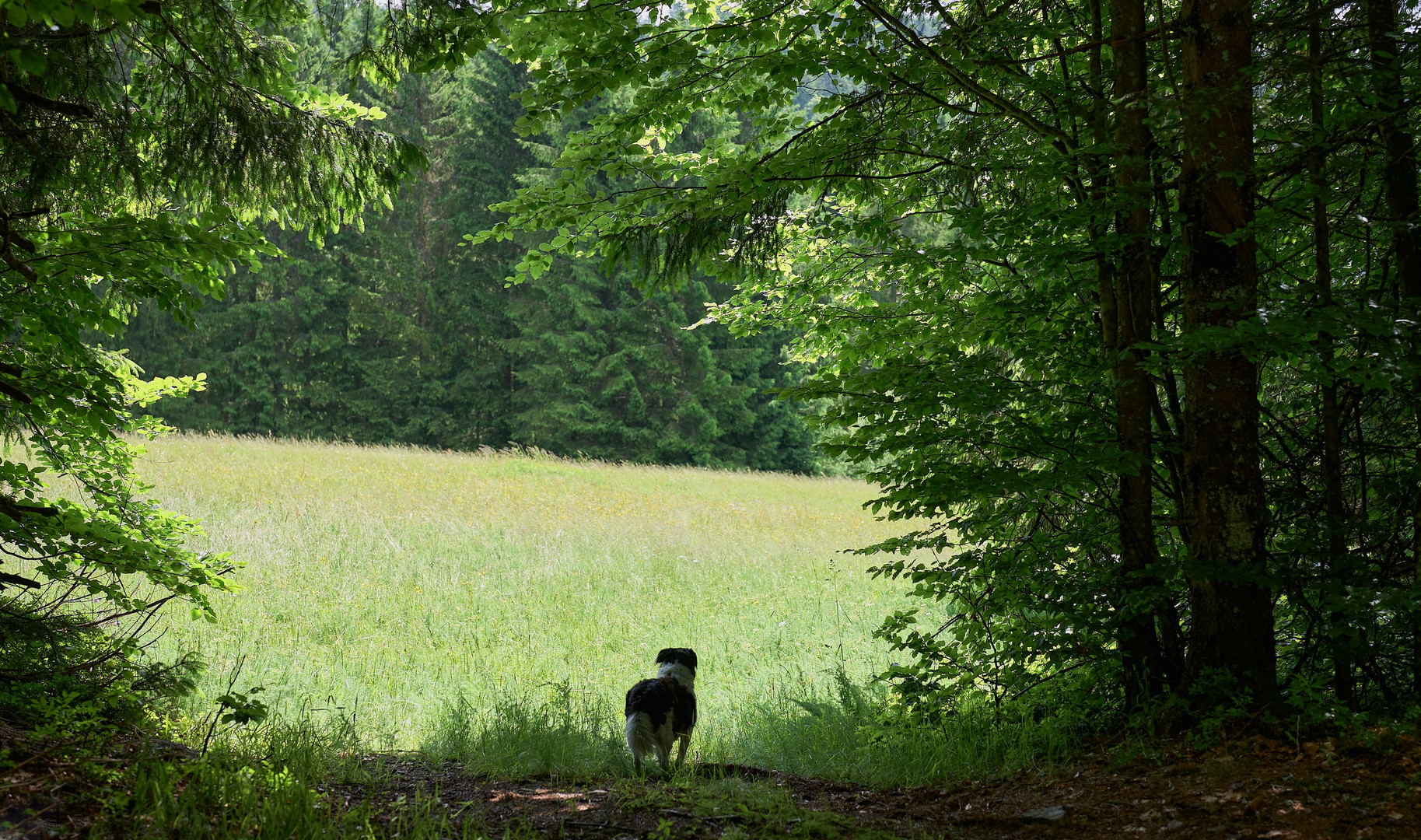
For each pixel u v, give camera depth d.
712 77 7.22
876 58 6.80
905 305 8.32
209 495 17.11
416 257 39.25
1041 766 5.84
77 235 5.05
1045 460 6.62
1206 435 5.64
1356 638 5.27
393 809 4.75
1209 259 5.63
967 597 6.89
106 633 6.80
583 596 13.29
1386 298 5.87
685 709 6.36
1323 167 5.70
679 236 7.37
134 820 3.57
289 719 7.61
